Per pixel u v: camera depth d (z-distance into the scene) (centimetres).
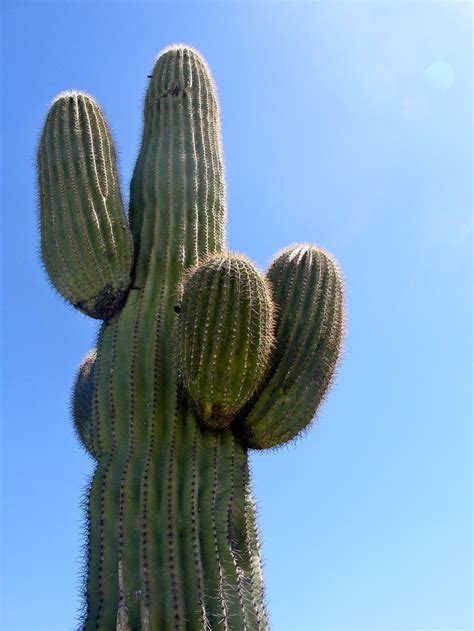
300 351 724
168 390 708
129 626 600
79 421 862
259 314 675
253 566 658
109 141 820
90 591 630
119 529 639
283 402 713
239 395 670
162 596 609
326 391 747
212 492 663
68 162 781
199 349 666
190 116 865
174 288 763
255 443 723
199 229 805
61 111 808
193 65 904
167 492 652
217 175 849
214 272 681
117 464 678
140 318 745
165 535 634
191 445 682
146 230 801
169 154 835
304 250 772
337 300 757
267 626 654
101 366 735
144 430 690
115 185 798
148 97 898
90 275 755
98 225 763
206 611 612
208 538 642
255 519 689
